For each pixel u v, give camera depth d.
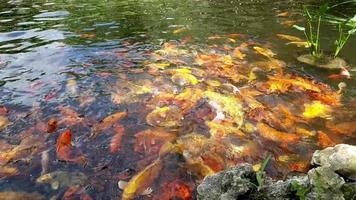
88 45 3.96
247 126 2.53
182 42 3.99
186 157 2.24
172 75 3.21
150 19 4.85
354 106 2.75
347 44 3.83
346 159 1.83
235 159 2.23
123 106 2.80
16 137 2.46
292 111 2.72
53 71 3.37
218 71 3.30
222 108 2.71
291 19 4.65
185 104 2.78
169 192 1.97
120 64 3.48
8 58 3.64
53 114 2.71
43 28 4.53
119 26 4.58
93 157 2.28
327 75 3.21
